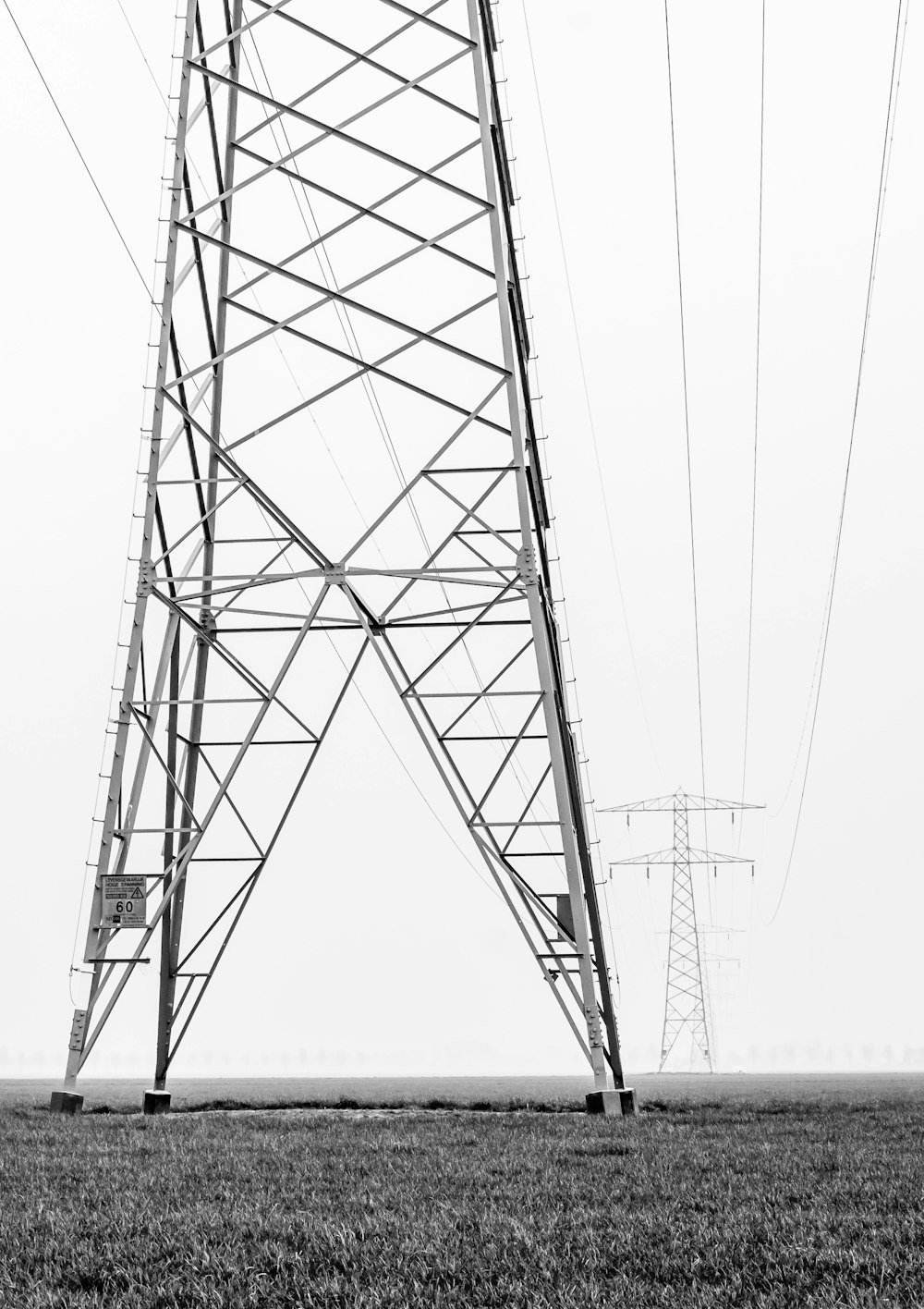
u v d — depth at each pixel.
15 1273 9.21
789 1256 9.45
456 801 27.59
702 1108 29.56
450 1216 11.28
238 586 28.81
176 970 29.86
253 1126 22.69
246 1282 8.94
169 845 30.03
